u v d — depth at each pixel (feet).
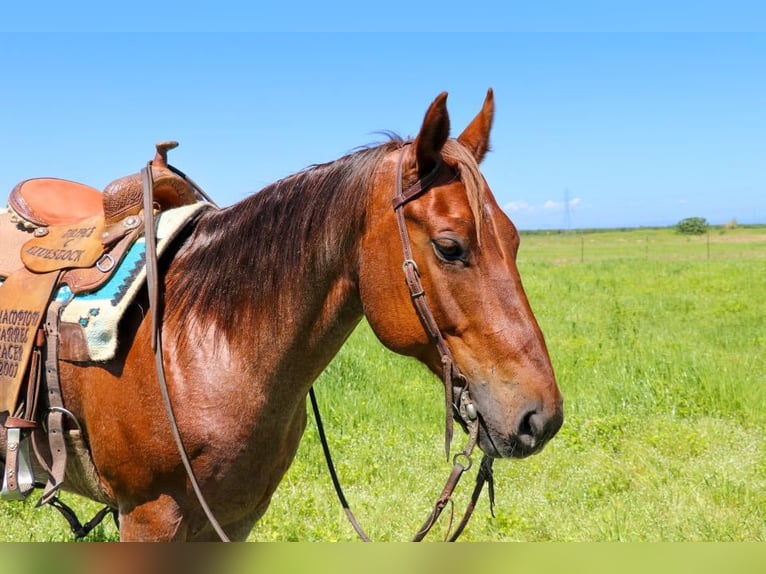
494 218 7.04
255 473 7.89
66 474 8.71
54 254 8.46
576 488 15.24
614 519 13.30
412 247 7.02
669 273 74.28
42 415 8.20
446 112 6.86
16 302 8.29
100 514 9.55
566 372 25.36
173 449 7.46
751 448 17.22
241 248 7.92
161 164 9.08
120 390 7.61
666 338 33.24
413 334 7.07
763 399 21.03
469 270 6.83
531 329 6.80
